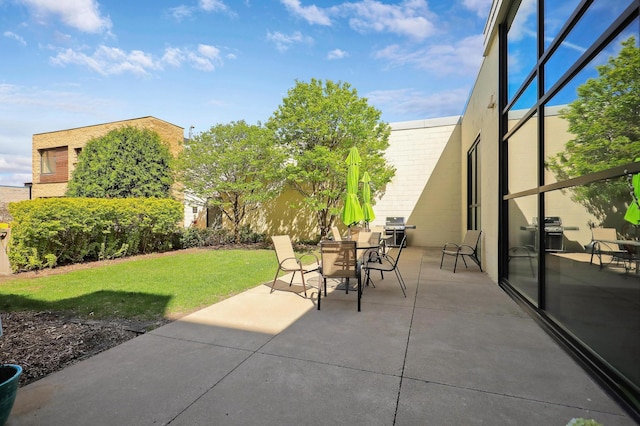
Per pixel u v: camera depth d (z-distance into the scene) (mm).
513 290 4750
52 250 7184
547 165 3549
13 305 4328
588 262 2703
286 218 13070
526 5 4348
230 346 2996
